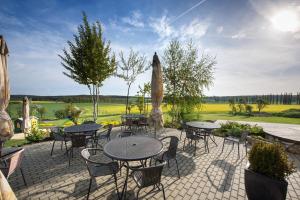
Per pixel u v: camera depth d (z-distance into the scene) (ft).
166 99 36.19
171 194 9.27
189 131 16.66
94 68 28.25
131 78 37.68
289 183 10.67
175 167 12.91
